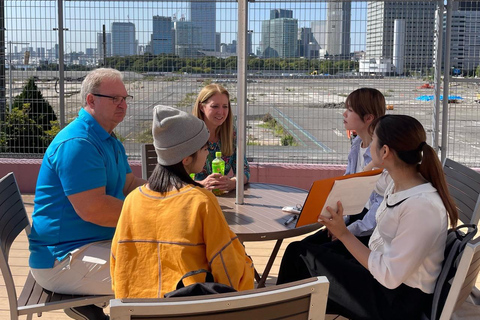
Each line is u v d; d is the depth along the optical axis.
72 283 2.54
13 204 2.68
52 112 5.96
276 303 1.43
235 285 1.84
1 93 5.98
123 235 1.90
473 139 5.68
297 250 2.53
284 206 3.09
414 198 2.09
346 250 2.90
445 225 2.10
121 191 2.86
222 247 1.84
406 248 2.06
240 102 3.01
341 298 2.31
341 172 5.91
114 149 2.82
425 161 2.13
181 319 1.37
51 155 2.60
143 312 1.34
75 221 2.60
